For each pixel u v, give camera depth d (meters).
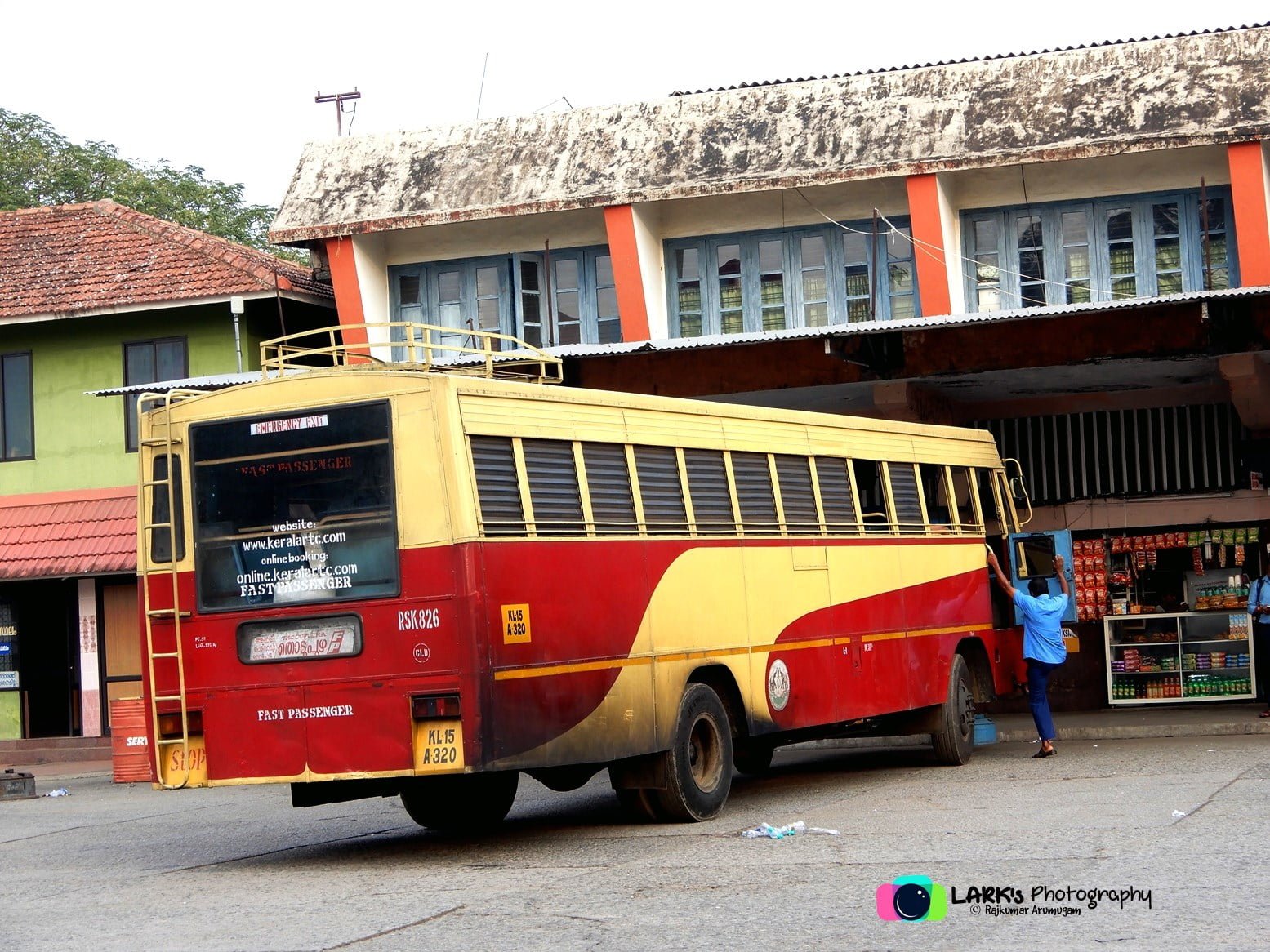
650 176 22.58
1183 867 9.01
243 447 11.35
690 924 8.14
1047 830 10.66
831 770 16.66
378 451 10.90
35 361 26.25
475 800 13.27
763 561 13.44
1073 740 18.39
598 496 11.76
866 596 14.83
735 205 22.77
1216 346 16.86
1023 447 21.58
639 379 18.62
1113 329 17.19
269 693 11.12
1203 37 21.56
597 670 11.46
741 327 22.78
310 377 11.17
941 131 21.70
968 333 17.67
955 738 16.02
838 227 22.45
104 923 9.21
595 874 9.98
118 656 25.48
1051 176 21.58
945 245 21.41
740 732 13.05
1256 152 20.19
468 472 10.70
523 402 11.27
